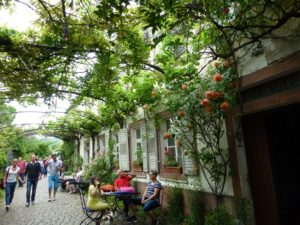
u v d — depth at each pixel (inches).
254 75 171.2
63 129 682.8
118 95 299.0
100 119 467.8
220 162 210.8
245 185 193.3
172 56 220.5
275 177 199.8
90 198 267.0
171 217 265.4
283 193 201.0
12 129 633.6
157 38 155.6
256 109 175.0
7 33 187.5
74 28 181.3
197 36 197.8
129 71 227.1
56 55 203.9
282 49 152.8
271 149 200.8
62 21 175.3
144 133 346.9
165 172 296.7
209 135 208.1
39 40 191.3
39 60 205.0
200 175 239.1
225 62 185.0
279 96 158.7
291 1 142.7
